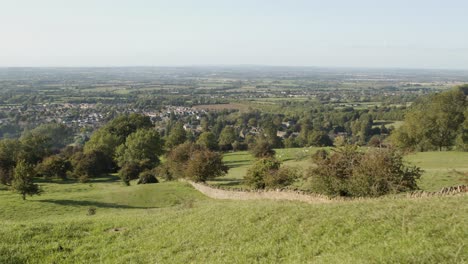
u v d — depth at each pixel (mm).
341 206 19609
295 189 32250
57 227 22359
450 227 13898
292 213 19656
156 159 90312
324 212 18797
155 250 18344
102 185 69938
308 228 17125
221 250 16828
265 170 43812
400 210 16797
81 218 27234
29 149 97250
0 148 90250
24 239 20156
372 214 16938
